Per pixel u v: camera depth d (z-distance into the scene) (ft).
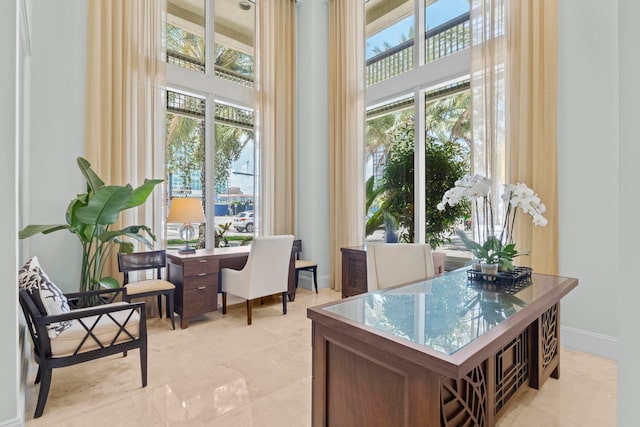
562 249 9.18
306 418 6.23
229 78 15.12
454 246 12.92
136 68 11.69
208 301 11.57
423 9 13.60
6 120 5.50
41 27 9.86
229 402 6.73
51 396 6.96
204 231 14.51
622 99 1.84
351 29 15.15
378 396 4.17
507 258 6.65
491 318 4.62
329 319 4.64
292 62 16.49
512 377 6.07
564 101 9.10
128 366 8.29
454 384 4.08
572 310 9.09
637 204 1.76
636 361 1.74
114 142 11.10
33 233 8.52
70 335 6.58
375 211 15.71
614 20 8.37
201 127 14.38
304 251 16.37
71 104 10.36
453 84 12.85
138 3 11.77
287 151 16.24
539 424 6.04
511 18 9.95
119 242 10.36
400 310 4.99
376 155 15.66
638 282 1.74
